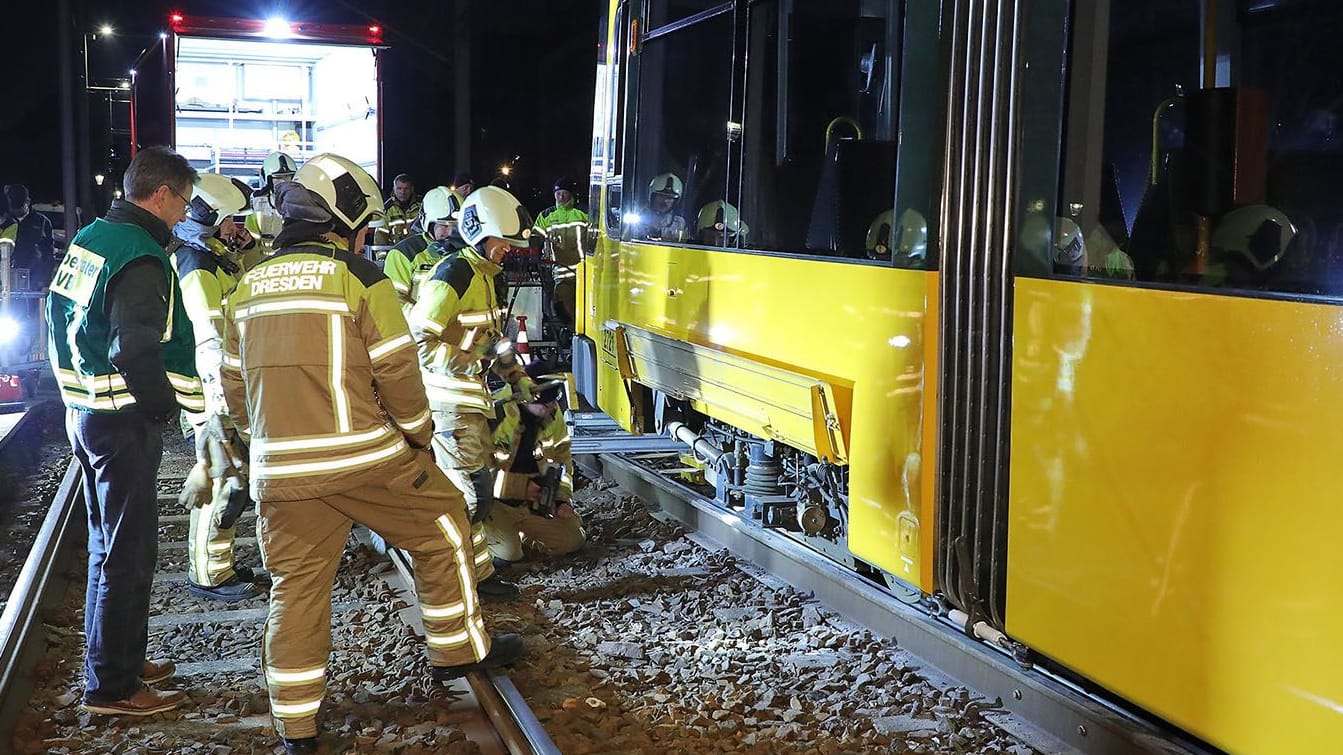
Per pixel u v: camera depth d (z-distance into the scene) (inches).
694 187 278.8
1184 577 138.5
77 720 183.3
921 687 193.3
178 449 410.6
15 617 210.5
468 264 236.4
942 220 181.0
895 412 191.6
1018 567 166.7
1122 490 147.6
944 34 182.1
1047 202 162.4
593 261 367.9
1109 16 153.4
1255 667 129.4
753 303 241.9
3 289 502.0
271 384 164.1
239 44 603.2
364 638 220.4
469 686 192.9
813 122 222.5
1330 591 121.0
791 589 245.4
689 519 299.0
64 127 796.0
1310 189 128.0
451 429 238.7
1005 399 168.9
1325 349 121.8
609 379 346.9
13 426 416.2
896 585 222.4
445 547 186.5
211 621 232.5
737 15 255.1
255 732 179.9
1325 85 127.3
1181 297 139.0
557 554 274.1
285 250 169.3
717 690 194.4
